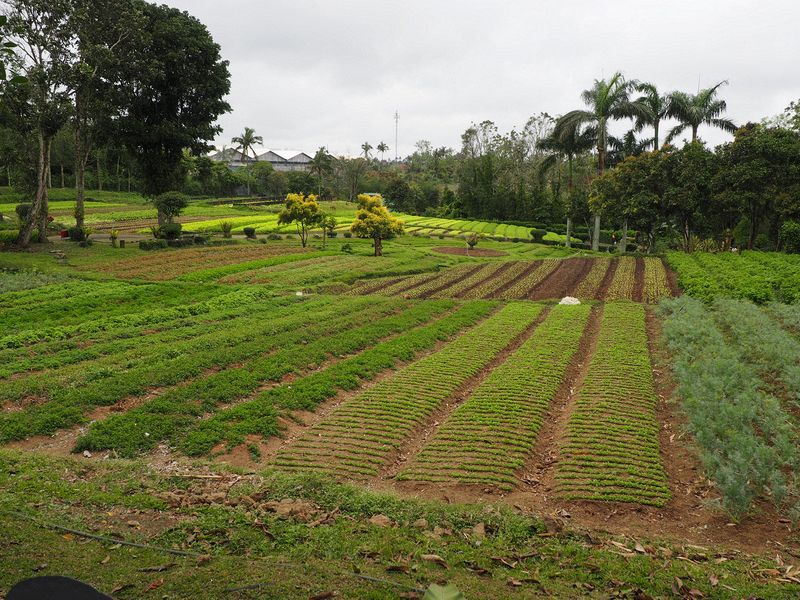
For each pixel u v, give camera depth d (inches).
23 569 206.1
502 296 1231.5
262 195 4453.7
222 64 1947.6
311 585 209.6
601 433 461.4
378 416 508.4
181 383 586.6
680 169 1727.4
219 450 441.1
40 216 1675.7
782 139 1568.7
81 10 1469.0
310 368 661.3
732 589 237.6
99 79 1611.7
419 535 282.0
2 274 1230.9
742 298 990.4
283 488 344.8
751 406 438.9
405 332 867.4
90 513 284.8
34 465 360.2
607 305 1080.8
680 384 541.3
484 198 3442.4
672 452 437.4
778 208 1585.9
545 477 401.1
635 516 340.8
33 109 1428.4
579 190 2501.2
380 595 205.0
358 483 384.8
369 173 4845.0
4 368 612.4
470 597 211.6
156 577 210.1
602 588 234.4
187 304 1061.1
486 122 3757.4
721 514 340.2
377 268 1569.9
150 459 421.4
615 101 2098.9
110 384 560.7
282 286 1257.4
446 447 440.1
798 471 368.2
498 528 299.3
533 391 568.1
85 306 993.5
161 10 1866.4
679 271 1371.8
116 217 2659.9
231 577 213.0
